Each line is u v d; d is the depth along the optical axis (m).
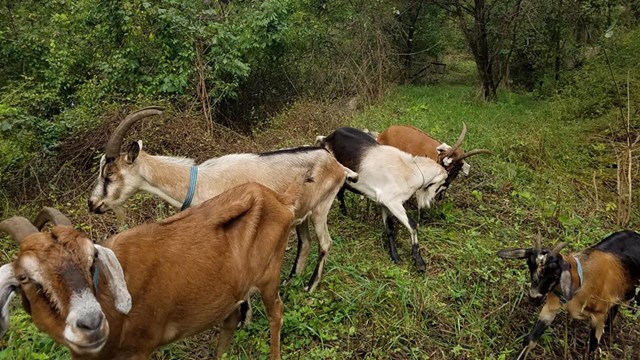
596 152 9.06
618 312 5.17
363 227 6.62
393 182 6.06
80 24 9.89
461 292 5.22
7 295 2.59
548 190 7.56
